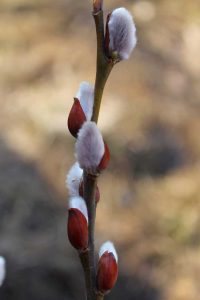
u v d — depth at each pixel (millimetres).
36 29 1320
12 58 1267
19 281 917
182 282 944
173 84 1234
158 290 936
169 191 1058
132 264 962
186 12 1385
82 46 1278
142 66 1242
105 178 1073
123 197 1055
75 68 1240
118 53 304
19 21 1344
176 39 1320
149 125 1145
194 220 1013
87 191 316
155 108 1174
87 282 323
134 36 305
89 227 320
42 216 1021
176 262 967
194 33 1339
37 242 976
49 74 1235
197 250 982
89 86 319
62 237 987
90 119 317
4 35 1315
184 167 1098
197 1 1420
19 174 1071
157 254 975
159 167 1096
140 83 1216
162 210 1032
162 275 952
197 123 1165
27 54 1273
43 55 1265
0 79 1231
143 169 1089
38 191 1050
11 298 905
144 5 1375
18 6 1382
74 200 318
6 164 1087
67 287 925
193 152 1118
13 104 1185
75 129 316
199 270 959
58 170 1086
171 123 1155
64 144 1115
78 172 327
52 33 1312
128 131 1126
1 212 1019
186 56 1293
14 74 1237
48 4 1378
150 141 1121
